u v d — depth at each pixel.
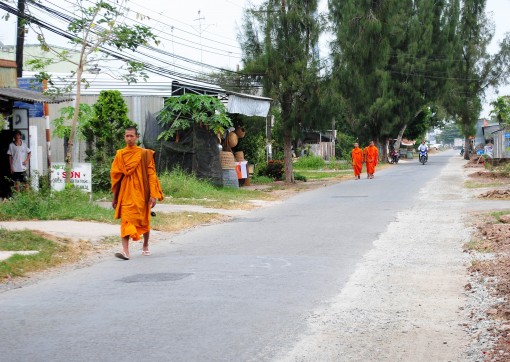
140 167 11.07
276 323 6.69
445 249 11.34
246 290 8.23
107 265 10.38
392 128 64.69
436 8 67.69
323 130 32.41
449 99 71.75
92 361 5.51
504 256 10.16
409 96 65.19
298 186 30.83
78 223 14.66
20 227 13.45
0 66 19.61
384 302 7.61
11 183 18.80
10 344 6.02
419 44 65.31
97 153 22.42
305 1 31.17
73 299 7.88
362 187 28.19
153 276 9.24
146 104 25.92
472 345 6.00
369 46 43.22
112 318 6.92
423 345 6.02
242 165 29.52
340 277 9.05
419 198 21.66
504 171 33.28
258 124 31.05
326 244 12.12
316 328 6.53
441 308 7.33
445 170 44.41
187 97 24.69
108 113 22.78
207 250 11.74
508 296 7.58
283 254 11.07
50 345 5.98
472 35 73.69
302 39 31.30
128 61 19.64
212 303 7.52
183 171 25.42
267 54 30.50
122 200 11.01
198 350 5.80
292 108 32.09
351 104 54.91
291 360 5.55
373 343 6.07
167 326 6.57
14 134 19.02
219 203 20.56
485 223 14.24
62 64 41.81
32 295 8.18
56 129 24.38
